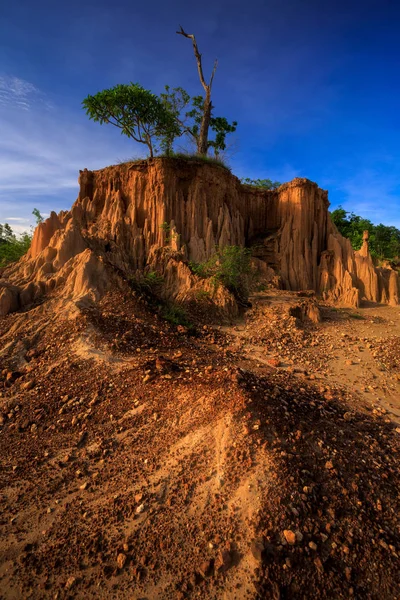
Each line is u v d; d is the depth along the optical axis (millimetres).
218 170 22594
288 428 6082
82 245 16016
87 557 4402
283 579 3896
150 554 4340
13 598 4012
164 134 25969
